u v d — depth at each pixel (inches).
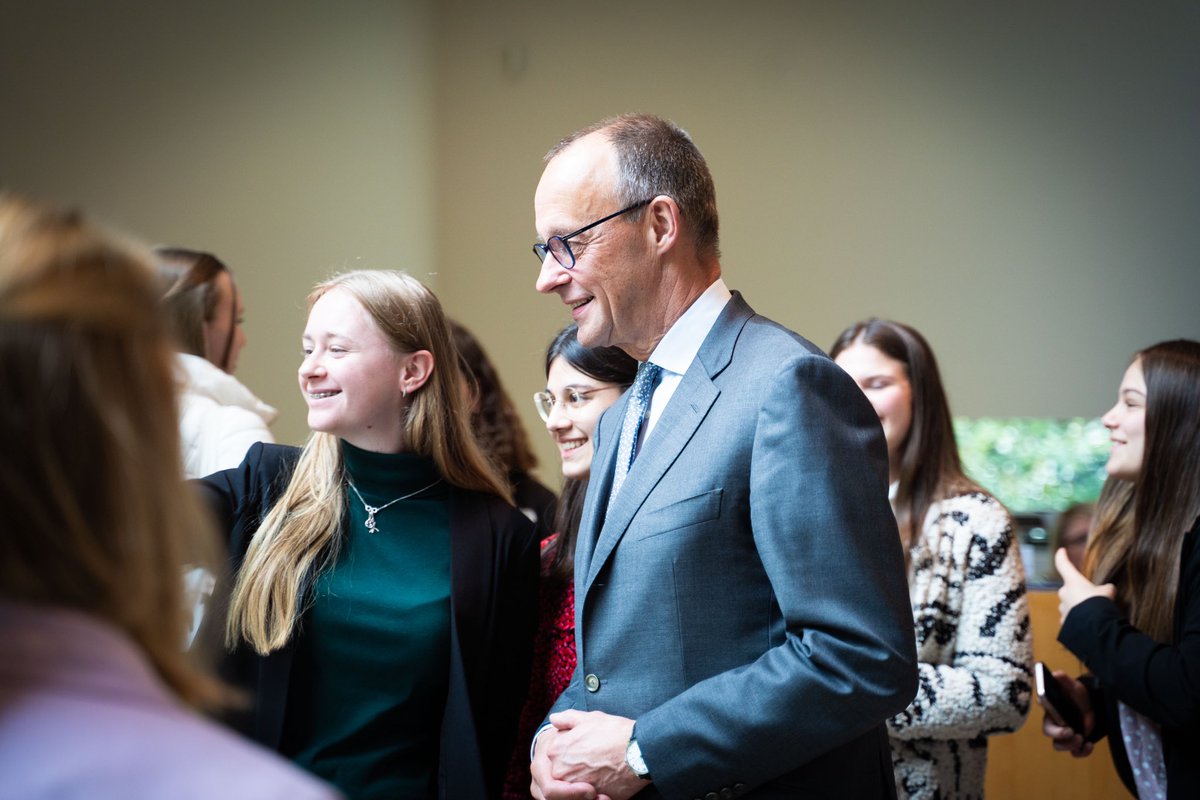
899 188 226.4
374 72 191.5
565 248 61.6
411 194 207.5
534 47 227.6
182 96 146.0
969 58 225.9
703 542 57.2
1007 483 221.8
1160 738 76.9
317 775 66.6
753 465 56.4
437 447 73.4
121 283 25.0
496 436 117.6
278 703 66.3
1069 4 224.5
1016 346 224.2
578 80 227.5
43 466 23.2
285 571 67.9
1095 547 87.1
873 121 226.7
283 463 74.5
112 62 136.0
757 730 53.0
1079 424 222.5
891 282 225.9
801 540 53.9
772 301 226.5
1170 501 77.4
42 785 20.8
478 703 70.0
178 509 26.0
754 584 57.4
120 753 21.5
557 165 62.8
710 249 64.4
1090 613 77.0
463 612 69.9
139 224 138.7
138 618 25.0
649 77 227.5
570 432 80.7
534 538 76.3
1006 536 84.4
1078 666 111.3
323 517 70.4
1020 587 83.4
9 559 23.2
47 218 25.2
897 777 81.5
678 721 54.6
